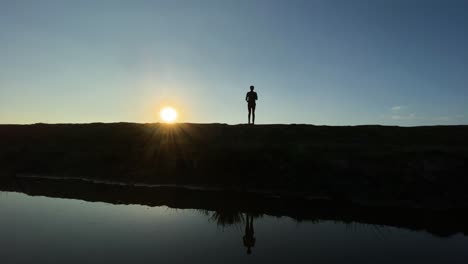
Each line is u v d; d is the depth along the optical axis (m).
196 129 24.12
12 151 24.39
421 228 11.66
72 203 14.84
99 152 22.34
